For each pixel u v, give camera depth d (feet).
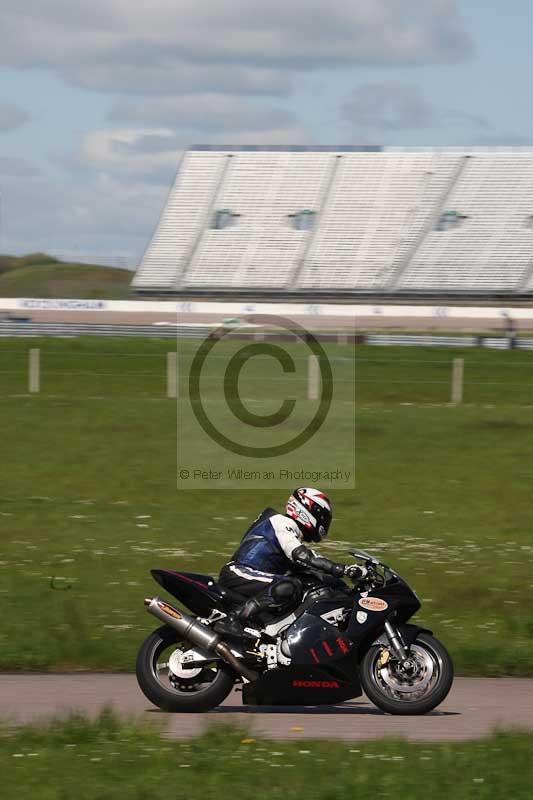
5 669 76.54
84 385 246.88
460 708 65.62
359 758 50.29
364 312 520.83
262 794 44.27
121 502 140.26
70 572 103.71
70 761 49.11
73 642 80.33
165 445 179.52
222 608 65.41
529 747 52.44
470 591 97.60
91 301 538.47
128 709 63.98
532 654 78.69
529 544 119.75
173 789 44.91
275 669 63.57
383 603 64.54
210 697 63.67
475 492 148.05
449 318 508.53
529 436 188.85
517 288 614.75
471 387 253.03
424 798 44.24
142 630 84.94
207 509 137.59
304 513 67.36
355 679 64.03
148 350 302.66
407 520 131.34
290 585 64.08
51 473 157.48
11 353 288.51
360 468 162.50
